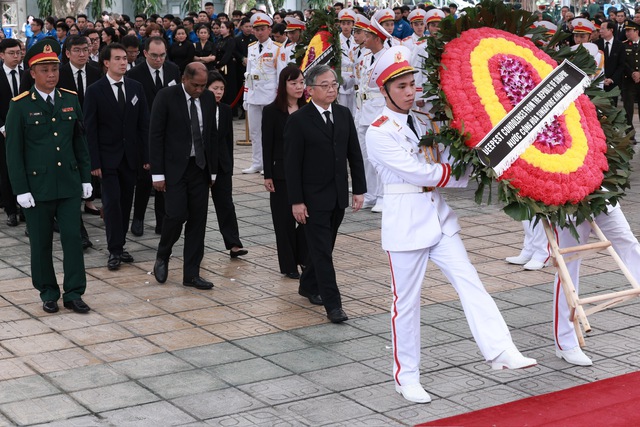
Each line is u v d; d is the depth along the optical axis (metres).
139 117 10.38
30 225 8.34
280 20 24.38
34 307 8.57
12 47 11.80
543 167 6.13
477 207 12.74
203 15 26.12
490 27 6.66
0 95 11.83
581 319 5.98
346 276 9.51
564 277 6.14
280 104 9.02
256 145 15.62
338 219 8.20
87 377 6.76
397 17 21.41
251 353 7.25
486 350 6.01
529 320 8.01
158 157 9.03
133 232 11.49
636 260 6.93
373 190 12.97
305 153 7.96
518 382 6.59
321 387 6.53
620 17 24.56
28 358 7.19
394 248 6.29
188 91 8.99
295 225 9.41
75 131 8.38
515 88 6.26
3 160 11.92
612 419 5.80
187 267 9.18
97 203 13.51
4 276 9.66
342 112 8.16
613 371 6.77
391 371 6.84
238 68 21.81
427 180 6.14
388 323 7.98
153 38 11.45
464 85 6.18
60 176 8.21
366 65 12.40
